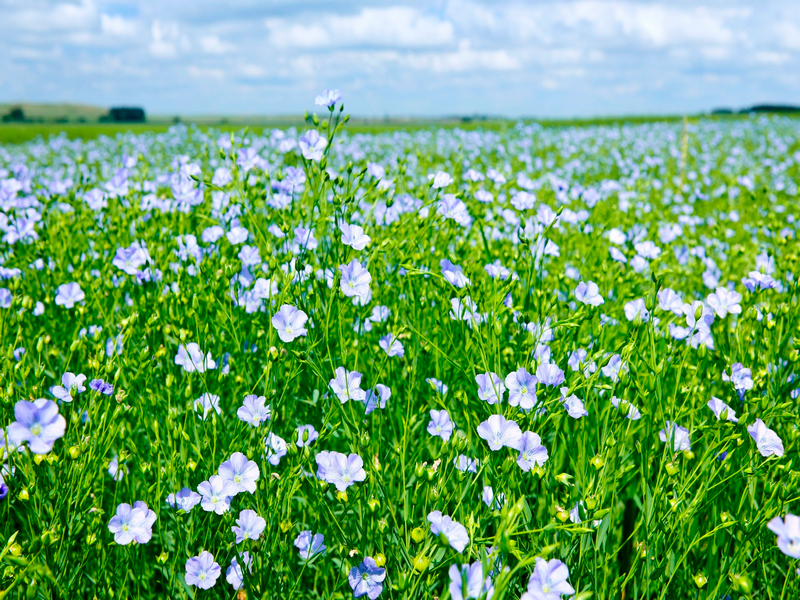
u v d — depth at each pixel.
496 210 4.53
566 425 2.57
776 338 2.70
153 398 2.62
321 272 2.97
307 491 2.41
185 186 3.99
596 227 5.30
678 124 25.66
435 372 2.90
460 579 1.45
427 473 1.92
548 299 3.16
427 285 3.26
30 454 2.01
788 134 21.78
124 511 2.01
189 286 3.20
